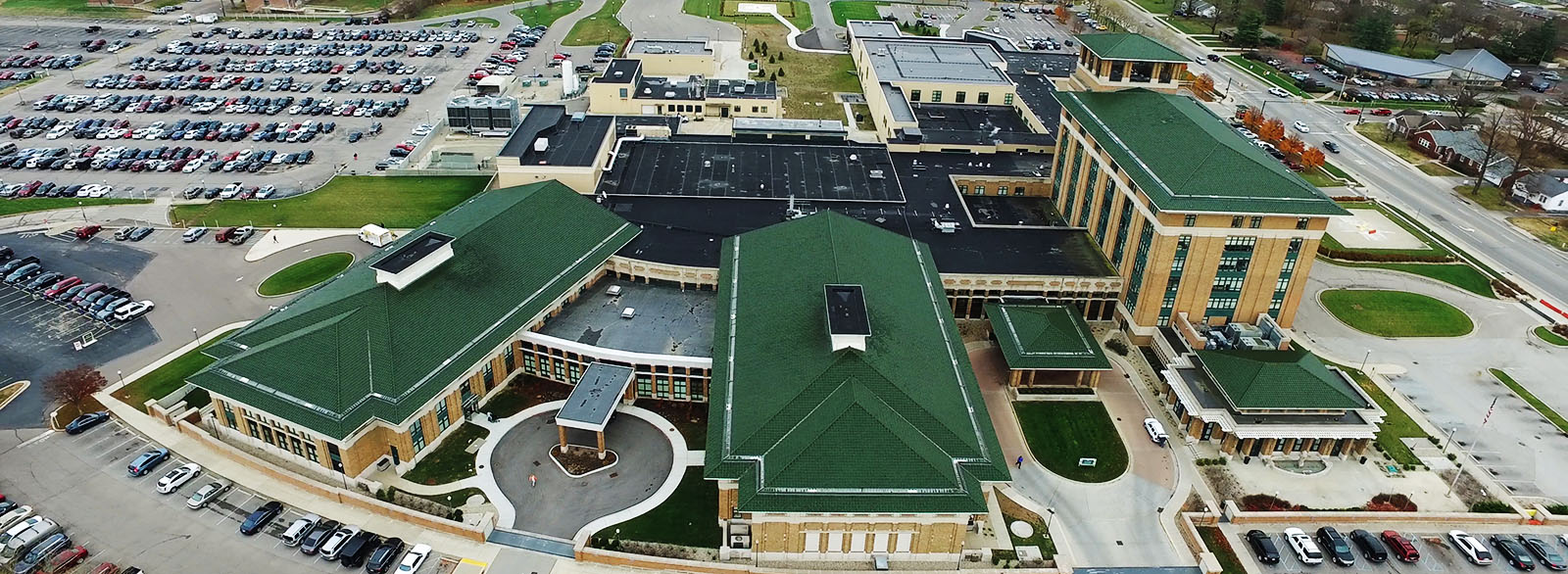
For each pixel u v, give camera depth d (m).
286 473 81.00
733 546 74.75
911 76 182.38
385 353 82.38
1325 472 87.25
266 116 184.62
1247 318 105.75
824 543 72.75
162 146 164.75
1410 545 77.50
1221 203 96.00
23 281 115.12
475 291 93.12
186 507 78.62
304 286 116.12
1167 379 93.94
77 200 140.50
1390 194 158.62
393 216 138.50
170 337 104.44
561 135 140.75
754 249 104.06
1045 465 87.00
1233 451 89.19
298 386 80.12
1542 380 104.56
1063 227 121.62
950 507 68.25
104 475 82.06
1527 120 158.62
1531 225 146.88
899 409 74.44
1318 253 134.12
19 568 71.19
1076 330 101.12
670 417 91.38
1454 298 122.81
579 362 93.62
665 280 107.56
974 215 129.50
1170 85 126.12
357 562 73.25
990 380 99.94
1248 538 78.75
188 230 129.25
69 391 87.81
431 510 78.19
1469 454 90.69
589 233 109.06
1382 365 105.50
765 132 151.62
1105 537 78.56
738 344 86.94
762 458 71.44
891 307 88.94
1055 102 173.88
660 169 136.88
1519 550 77.88
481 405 92.00
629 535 76.25
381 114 187.25
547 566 73.44
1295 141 173.62
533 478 82.38
